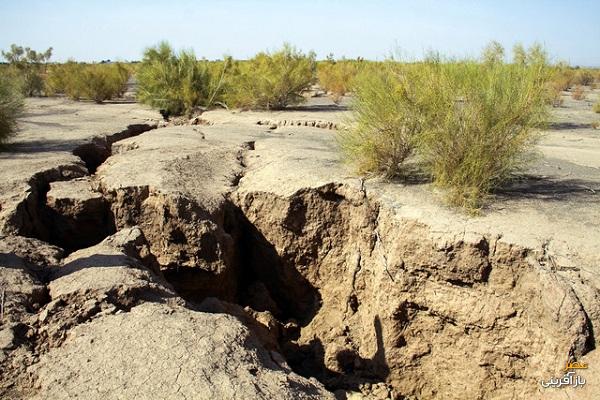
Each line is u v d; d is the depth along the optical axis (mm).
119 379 3658
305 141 11367
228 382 3662
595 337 4664
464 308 5574
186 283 7445
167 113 19219
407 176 7672
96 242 7812
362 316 6973
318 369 6574
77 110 18719
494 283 5434
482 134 6703
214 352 3979
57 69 27375
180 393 3529
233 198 8031
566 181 7859
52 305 4449
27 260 5355
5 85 11344
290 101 18844
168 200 7398
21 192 7441
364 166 7699
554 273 5023
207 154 9992
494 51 7285
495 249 5449
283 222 7586
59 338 4172
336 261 7461
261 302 7676
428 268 5801
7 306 4402
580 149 11250
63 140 11508
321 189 7434
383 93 7320
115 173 8500
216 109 18969
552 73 6871
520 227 5738
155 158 9500
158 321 4355
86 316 4414
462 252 5559
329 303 7508
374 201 6922
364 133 7594
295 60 18328
